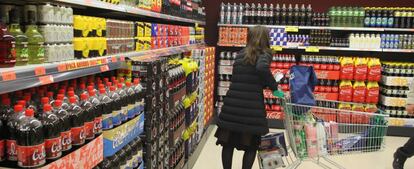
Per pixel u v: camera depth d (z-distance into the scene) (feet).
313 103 11.31
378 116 11.46
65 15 6.64
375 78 18.86
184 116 12.42
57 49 6.41
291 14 19.75
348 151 11.50
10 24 5.63
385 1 20.71
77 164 6.01
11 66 5.29
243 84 11.36
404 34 19.60
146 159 9.03
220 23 20.31
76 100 6.34
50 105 5.61
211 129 19.19
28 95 5.90
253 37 11.43
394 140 18.48
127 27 9.70
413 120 19.01
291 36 19.79
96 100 6.73
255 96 11.24
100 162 6.93
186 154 13.08
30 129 5.13
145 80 8.82
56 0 6.22
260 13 19.94
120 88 7.73
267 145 12.25
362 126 11.55
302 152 11.51
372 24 19.29
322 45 19.61
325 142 11.46
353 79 19.08
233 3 21.88
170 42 13.69
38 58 5.95
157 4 11.78
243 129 11.18
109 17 11.69
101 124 6.86
